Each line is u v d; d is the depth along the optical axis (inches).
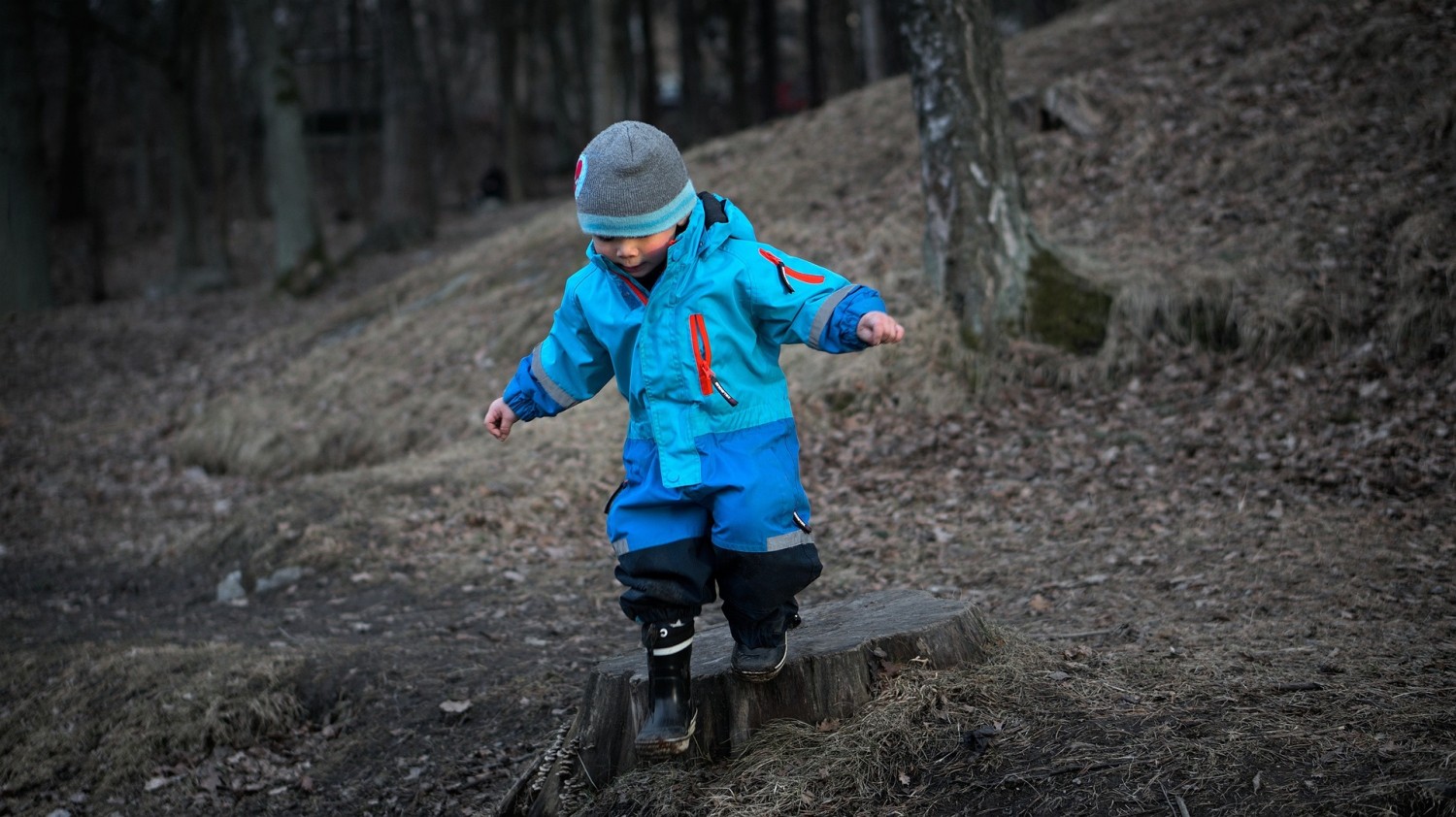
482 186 1244.5
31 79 630.5
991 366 319.9
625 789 119.7
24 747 188.9
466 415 379.6
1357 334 289.9
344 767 172.7
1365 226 314.7
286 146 736.3
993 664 127.0
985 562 226.5
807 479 291.9
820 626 133.0
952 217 331.9
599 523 280.2
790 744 116.4
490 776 158.9
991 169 329.7
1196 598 187.0
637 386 106.3
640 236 100.4
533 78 1450.5
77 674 209.0
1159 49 480.4
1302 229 328.5
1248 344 300.0
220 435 415.2
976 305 327.6
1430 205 308.2
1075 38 555.2
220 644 216.2
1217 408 283.3
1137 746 108.5
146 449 437.4
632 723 122.2
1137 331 316.8
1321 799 96.3
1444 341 273.0
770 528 104.0
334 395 426.9
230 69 1203.9
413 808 156.6
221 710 187.6
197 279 872.9
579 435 330.6
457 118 1656.0
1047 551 227.3
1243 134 387.9
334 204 1524.4
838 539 253.3
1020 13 1250.6
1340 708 114.6
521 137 1222.9
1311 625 160.9
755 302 103.7
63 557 323.3
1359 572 189.5
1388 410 262.2
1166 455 268.1
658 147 100.8
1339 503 228.4
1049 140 436.8
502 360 412.8
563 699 178.4
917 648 125.4
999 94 330.6
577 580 244.7
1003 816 101.7
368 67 1651.1
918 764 111.0
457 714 178.5
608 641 204.7
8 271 652.1
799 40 1744.6
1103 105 440.1
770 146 571.8
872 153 494.0
